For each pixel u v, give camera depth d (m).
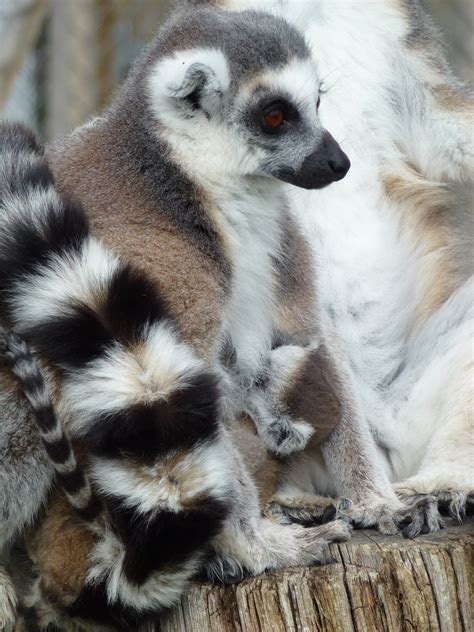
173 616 7.28
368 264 10.38
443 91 10.77
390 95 10.62
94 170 8.30
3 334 7.36
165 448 6.99
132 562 7.06
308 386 8.92
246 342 8.73
